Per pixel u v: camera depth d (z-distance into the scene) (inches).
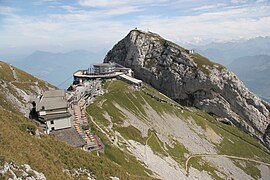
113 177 1995.6
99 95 6156.5
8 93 3858.3
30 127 1985.7
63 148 1993.1
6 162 1228.5
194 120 7450.8
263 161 7180.1
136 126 5462.6
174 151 5462.6
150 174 3661.4
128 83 7849.4
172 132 6294.3
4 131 1595.7
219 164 6013.8
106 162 2178.9
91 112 5024.6
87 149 3240.7
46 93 4003.4
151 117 6368.1
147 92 7785.4
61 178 1519.4
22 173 1251.8
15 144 1529.3
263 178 6451.8
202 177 4972.9
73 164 1843.0
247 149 7445.9
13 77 4488.2
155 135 5585.6
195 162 5487.2
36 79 5103.3
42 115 3614.7
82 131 3698.3
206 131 7249.0
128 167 3437.5
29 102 4109.3
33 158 1499.8
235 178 5767.7
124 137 4680.1
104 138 3946.9
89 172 1877.5
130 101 6589.6
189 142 6299.2
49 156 1718.8
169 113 7081.7
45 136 2054.6
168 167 4510.3
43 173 1429.6
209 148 6579.7
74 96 5487.2
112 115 5339.6
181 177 4372.5
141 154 4343.0
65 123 3661.4
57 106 3720.5
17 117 2095.2
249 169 6525.6
